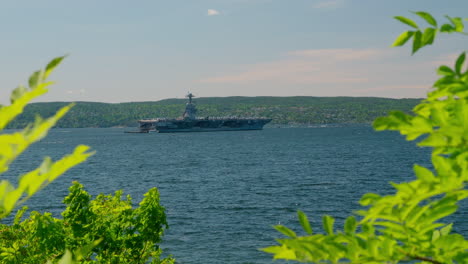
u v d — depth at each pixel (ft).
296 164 452.76
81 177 386.93
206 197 272.92
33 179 5.74
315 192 281.33
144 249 56.08
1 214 5.70
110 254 52.65
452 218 176.65
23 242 48.19
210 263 141.69
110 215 54.80
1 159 5.05
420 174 8.42
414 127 8.44
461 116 7.95
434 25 8.99
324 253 9.20
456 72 8.82
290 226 189.88
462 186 8.59
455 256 9.68
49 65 5.31
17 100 5.15
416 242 9.64
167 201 262.26
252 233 180.24
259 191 291.38
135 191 308.60
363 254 9.37
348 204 237.25
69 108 5.34
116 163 509.35
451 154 9.16
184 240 171.01
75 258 7.25
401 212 9.16
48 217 49.14
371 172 375.86
